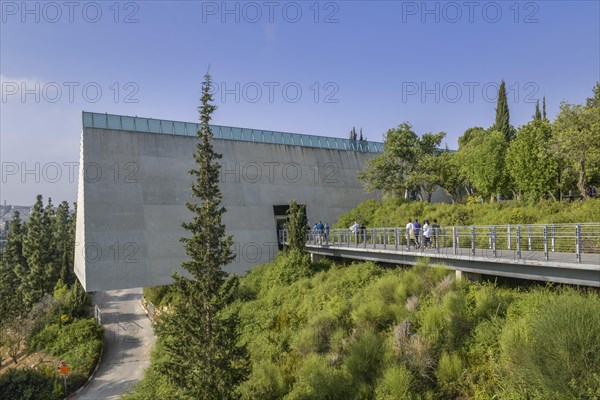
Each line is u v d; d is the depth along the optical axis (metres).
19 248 51.34
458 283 14.48
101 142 30.02
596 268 10.53
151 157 31.47
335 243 26.48
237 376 11.84
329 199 38.59
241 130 37.31
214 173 12.40
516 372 9.20
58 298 34.50
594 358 8.13
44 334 28.38
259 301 23.23
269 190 35.88
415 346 11.68
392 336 13.09
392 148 34.97
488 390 9.64
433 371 10.97
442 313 12.63
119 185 29.25
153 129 32.91
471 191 40.31
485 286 14.06
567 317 8.79
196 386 11.21
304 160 39.44
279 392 12.62
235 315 12.16
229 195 33.66
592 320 8.55
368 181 37.31
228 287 12.05
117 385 21.53
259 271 29.23
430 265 16.66
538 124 28.53
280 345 16.22
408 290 15.62
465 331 11.97
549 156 25.53
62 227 52.75
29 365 25.27
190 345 11.63
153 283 27.62
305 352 14.58
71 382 21.97
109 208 28.16
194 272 11.88
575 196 29.20
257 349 16.66
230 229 32.28
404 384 10.43
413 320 13.27
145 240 28.36
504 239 18.92
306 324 17.05
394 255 19.52
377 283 17.56
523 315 11.38
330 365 12.93
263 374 13.66
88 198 27.81
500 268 13.56
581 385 7.93
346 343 13.66
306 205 36.91
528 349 9.11
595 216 18.67
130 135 31.50
